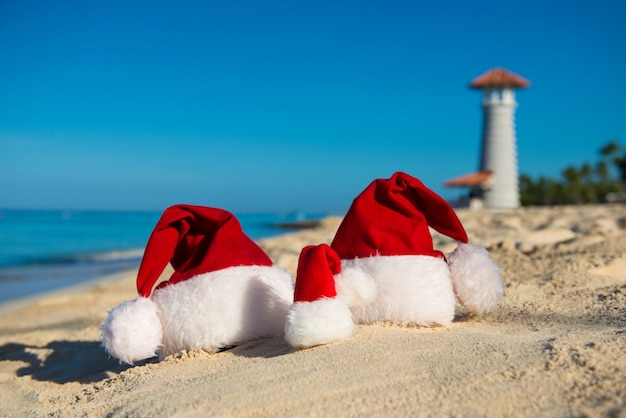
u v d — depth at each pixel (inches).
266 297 124.7
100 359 167.0
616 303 146.6
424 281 126.0
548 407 73.7
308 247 117.6
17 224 2218.3
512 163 1483.8
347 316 110.6
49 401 115.0
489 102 1475.1
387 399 80.9
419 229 132.2
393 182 134.0
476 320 140.7
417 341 105.3
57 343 190.5
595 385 76.9
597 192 2165.4
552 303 155.5
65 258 643.5
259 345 121.6
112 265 545.0
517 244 319.9
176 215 130.8
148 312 120.6
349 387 86.0
